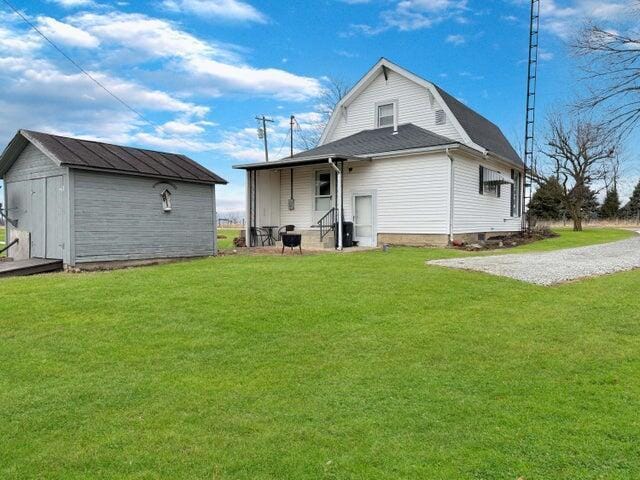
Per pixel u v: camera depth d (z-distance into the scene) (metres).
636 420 3.50
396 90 20.56
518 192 23.31
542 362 4.74
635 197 50.28
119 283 8.64
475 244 16.05
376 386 4.20
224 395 4.04
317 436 3.32
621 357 4.85
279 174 19.69
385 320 6.23
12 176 13.66
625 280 8.73
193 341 5.46
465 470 2.89
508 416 3.59
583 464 2.95
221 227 47.62
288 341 5.46
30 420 3.62
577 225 30.27
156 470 2.94
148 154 14.38
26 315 6.46
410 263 10.91
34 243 12.91
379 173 17.19
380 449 3.14
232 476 2.87
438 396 3.97
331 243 16.66
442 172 15.84
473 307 6.84
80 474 2.91
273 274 9.37
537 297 7.40
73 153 12.04
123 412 3.74
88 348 5.25
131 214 12.93
